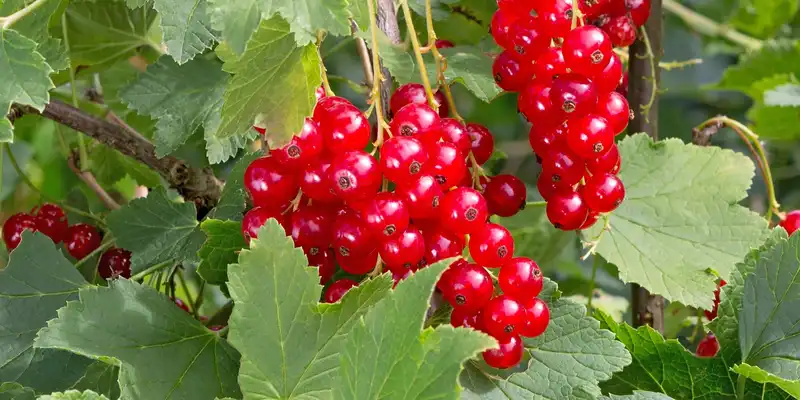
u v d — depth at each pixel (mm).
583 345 247
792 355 255
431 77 276
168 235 300
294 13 200
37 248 273
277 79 214
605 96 239
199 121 301
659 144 322
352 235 216
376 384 196
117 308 236
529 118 238
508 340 225
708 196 314
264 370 213
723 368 268
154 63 307
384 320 198
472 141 247
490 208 250
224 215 288
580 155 237
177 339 240
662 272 304
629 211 316
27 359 262
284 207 229
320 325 215
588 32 223
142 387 229
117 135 315
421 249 217
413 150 210
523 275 224
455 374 189
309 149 213
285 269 212
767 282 262
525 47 233
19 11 249
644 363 273
